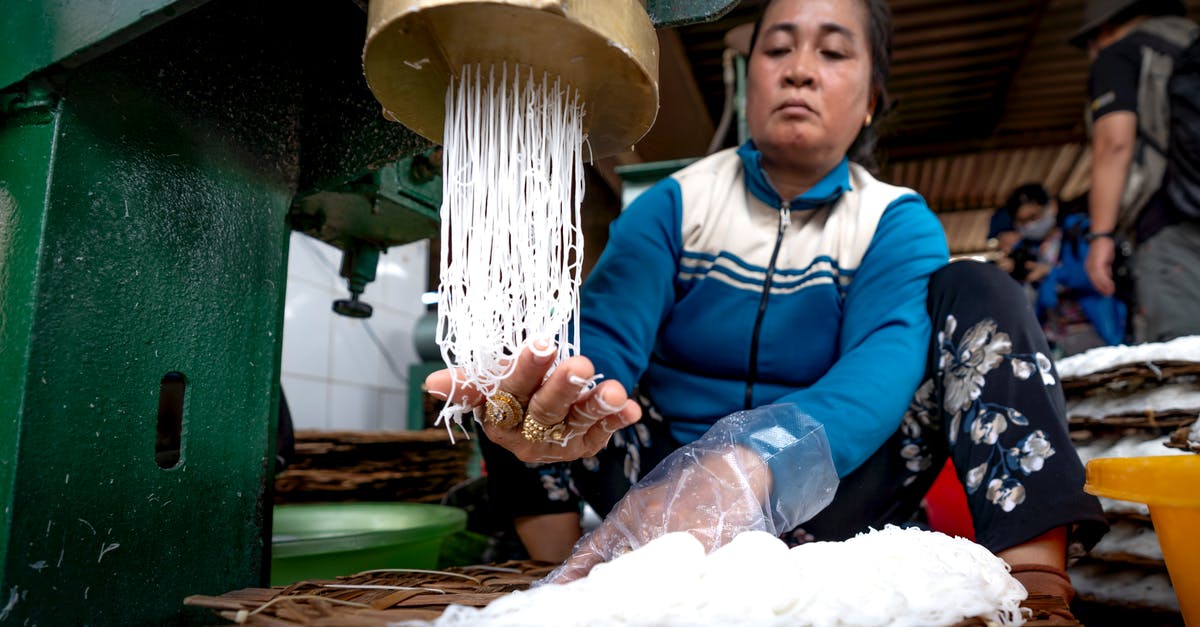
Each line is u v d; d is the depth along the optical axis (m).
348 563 1.44
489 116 0.87
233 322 1.12
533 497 1.43
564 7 0.69
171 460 1.14
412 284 4.60
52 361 0.88
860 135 1.60
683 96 5.73
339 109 1.20
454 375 0.83
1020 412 1.07
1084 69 6.73
